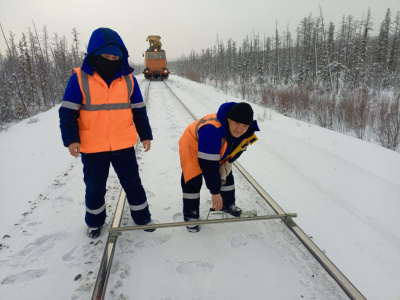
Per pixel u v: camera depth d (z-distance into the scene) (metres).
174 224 2.60
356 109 8.38
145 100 11.61
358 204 3.38
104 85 2.26
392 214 3.14
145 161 4.76
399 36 34.94
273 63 41.38
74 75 2.19
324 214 3.17
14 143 6.32
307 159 4.87
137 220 2.82
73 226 2.88
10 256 2.42
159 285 2.13
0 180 4.19
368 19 28.44
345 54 31.78
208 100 13.26
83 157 2.43
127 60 2.39
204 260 2.40
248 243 2.63
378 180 3.93
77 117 2.25
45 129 7.48
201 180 2.70
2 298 1.98
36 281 2.15
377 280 2.24
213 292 2.07
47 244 2.59
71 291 2.06
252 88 17.38
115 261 2.37
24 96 20.89
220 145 2.18
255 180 3.92
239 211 2.91
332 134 6.58
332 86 20.95
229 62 51.84
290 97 11.50
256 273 2.26
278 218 2.97
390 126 7.20
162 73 26.27
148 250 2.52
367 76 25.45
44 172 4.45
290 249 2.54
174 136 6.34
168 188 3.77
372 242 2.69
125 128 2.44
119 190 3.62
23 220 3.00
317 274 2.24
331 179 4.06
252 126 2.27
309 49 33.50
